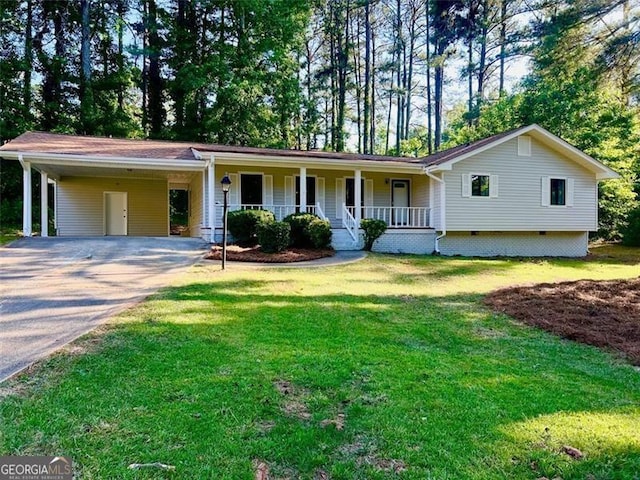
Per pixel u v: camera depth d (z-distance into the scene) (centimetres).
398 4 3127
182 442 270
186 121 2384
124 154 1338
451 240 1548
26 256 980
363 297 736
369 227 1416
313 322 568
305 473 246
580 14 1695
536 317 631
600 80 1841
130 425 286
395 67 3044
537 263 1360
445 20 2831
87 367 380
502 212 1559
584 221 1655
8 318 527
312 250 1280
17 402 312
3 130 1939
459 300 750
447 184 1504
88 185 1725
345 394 351
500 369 427
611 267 1336
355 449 271
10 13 2056
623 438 290
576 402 350
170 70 2488
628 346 507
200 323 529
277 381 370
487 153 1541
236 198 1544
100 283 745
